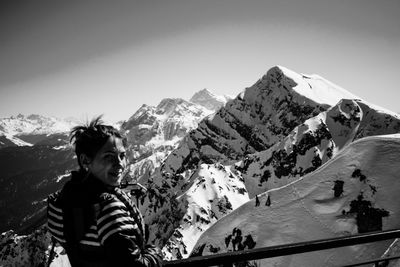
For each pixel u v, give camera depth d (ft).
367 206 277.03
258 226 326.24
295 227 302.66
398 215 256.32
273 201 346.54
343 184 309.63
